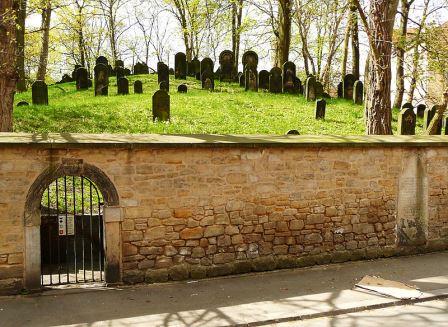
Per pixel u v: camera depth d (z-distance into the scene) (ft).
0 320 21.07
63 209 33.09
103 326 20.52
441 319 21.90
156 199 26.55
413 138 34.06
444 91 48.65
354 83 75.72
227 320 21.35
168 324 20.83
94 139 25.79
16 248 24.03
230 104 61.98
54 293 24.62
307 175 30.19
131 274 26.20
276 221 29.48
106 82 65.46
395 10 43.83
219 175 27.91
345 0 69.15
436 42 47.98
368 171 32.01
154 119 50.62
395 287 25.95
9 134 25.61
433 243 34.50
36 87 55.98
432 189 34.22
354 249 31.81
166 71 74.90
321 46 110.01
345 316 22.43
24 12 59.11
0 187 23.68
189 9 117.70
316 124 56.85
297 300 24.06
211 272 27.91
